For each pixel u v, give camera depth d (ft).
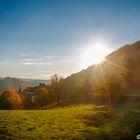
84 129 157.38
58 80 383.86
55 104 387.55
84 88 439.63
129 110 210.79
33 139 137.39
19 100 477.77
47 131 152.97
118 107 240.12
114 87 307.58
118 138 137.69
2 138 138.62
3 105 458.50
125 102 280.51
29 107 473.67
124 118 181.78
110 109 229.66
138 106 232.53
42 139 137.49
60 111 226.79
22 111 228.43
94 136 142.20
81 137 140.56
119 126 161.48
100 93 336.90
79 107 271.69
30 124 169.99
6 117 191.83
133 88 368.48
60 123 173.88
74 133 148.77
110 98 302.66
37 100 424.87
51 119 186.70
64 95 393.91
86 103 325.21
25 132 150.41
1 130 153.79
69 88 444.14
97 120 182.09
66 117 193.98
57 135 144.46
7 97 468.75
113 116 192.24
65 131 153.17
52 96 410.72
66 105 350.23
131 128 154.40
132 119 175.94
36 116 197.77
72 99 386.73
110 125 165.78
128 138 137.49
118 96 302.25
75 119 186.50
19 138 139.03
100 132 149.79
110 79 318.04
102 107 246.47
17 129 156.76
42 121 179.42
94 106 264.93
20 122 175.22
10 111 227.20
